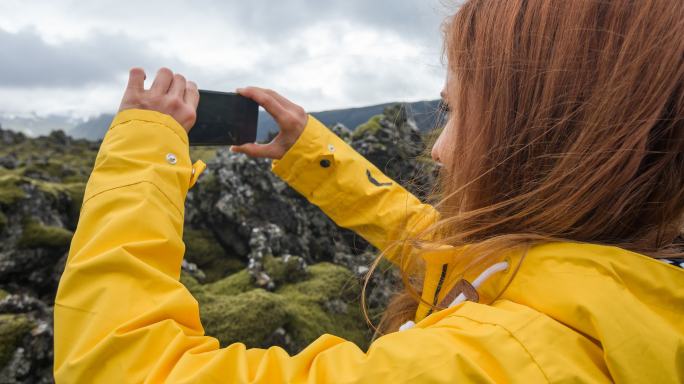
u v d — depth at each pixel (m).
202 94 1.89
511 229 1.08
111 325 1.00
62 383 0.99
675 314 0.89
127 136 1.31
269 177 6.47
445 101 1.39
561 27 1.02
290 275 5.46
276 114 2.02
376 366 0.89
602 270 0.91
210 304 4.50
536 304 0.94
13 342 3.95
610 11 0.98
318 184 2.15
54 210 6.26
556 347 0.86
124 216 1.13
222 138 1.95
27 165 9.35
